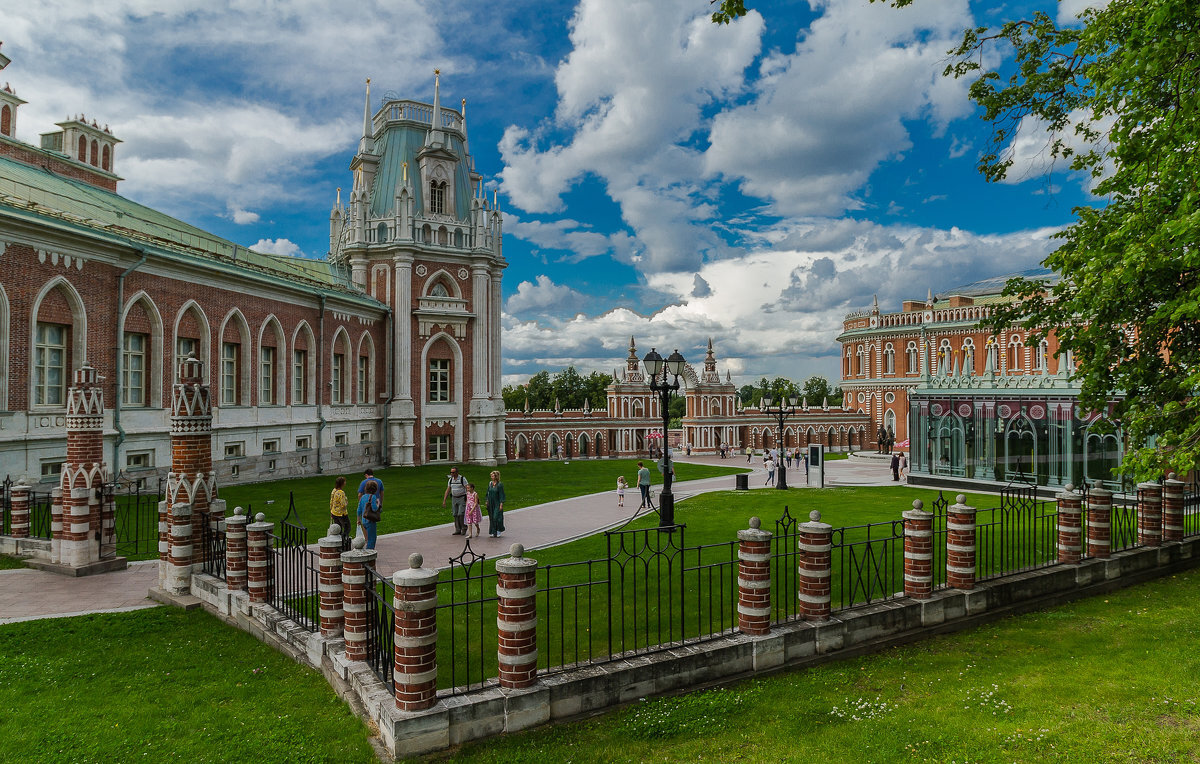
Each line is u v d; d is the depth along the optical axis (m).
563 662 8.55
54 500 15.32
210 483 13.41
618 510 25.30
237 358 32.31
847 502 26.66
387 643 8.00
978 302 68.00
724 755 7.07
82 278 23.88
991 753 7.00
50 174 31.19
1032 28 14.42
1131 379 12.23
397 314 44.19
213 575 12.81
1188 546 15.68
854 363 77.75
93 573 14.75
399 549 17.61
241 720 7.91
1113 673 9.07
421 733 7.05
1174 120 10.28
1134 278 10.16
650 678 8.42
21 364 21.66
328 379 38.56
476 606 12.13
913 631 10.68
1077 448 29.17
